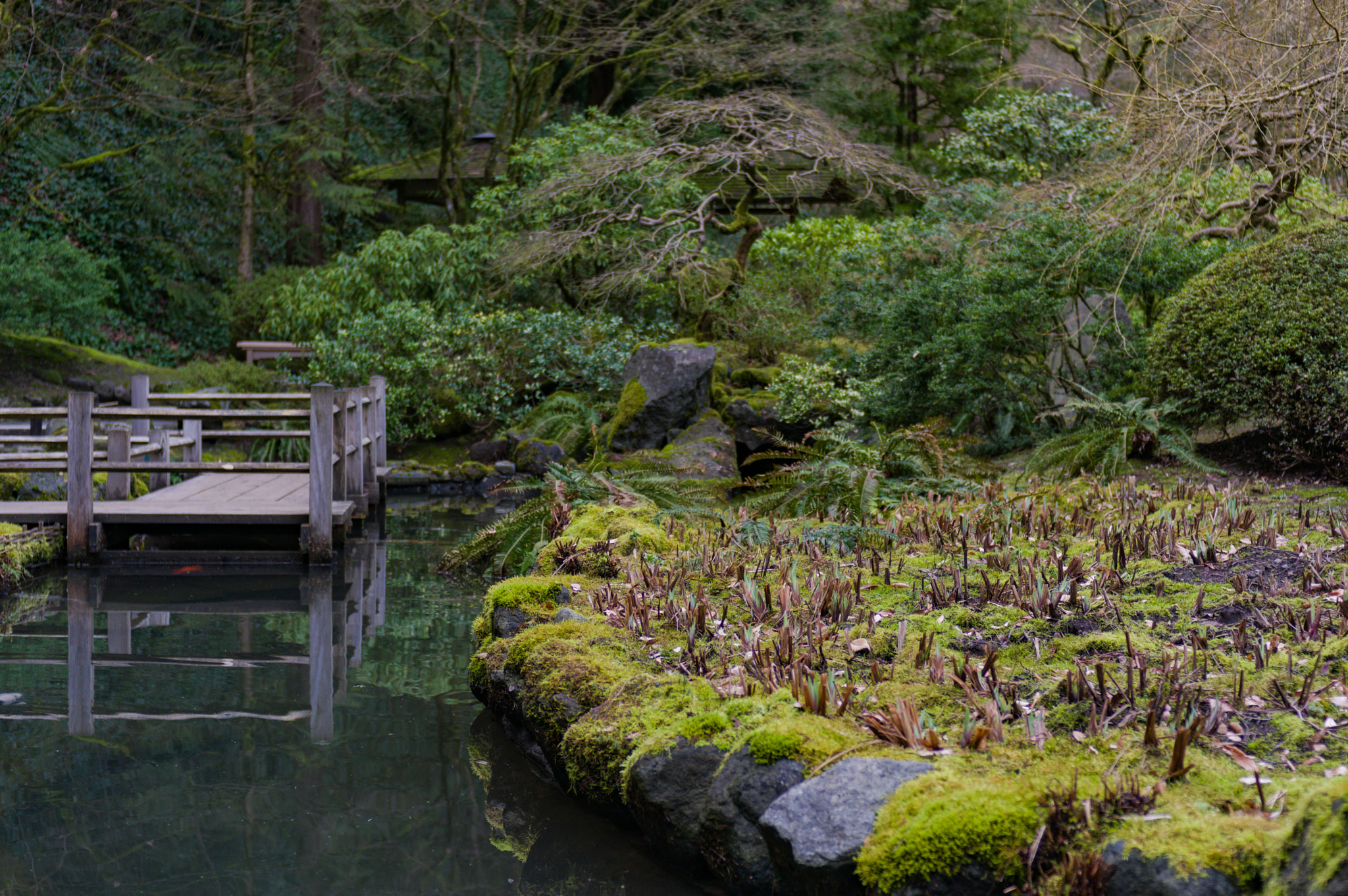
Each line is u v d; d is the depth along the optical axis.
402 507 9.96
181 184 17.31
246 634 5.27
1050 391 9.30
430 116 20.47
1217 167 8.62
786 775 2.43
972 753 2.43
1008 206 9.89
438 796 3.30
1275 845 1.90
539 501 6.77
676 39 16.73
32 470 7.43
